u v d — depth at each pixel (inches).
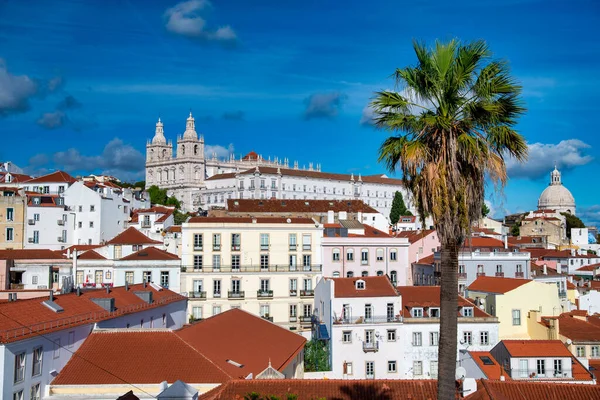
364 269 4215.1
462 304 3105.3
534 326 3132.4
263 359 2044.8
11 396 1699.1
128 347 1919.3
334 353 2947.8
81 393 1763.0
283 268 3934.5
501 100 987.3
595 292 4288.9
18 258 3868.1
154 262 3818.9
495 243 4387.3
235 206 6141.7
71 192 5866.1
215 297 3828.7
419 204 1000.2
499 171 978.1
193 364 1845.5
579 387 1439.5
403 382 1524.4
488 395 1333.7
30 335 1800.0
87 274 3914.9
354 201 6569.9
